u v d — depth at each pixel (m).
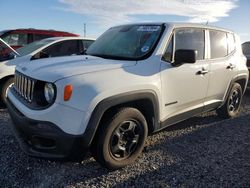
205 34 4.95
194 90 4.59
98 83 3.26
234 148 4.50
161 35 4.16
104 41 4.70
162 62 3.98
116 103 3.36
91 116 3.17
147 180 3.45
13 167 3.62
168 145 4.51
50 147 3.20
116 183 3.37
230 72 5.56
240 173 3.69
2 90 6.29
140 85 3.58
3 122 5.30
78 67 3.45
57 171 3.57
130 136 3.69
